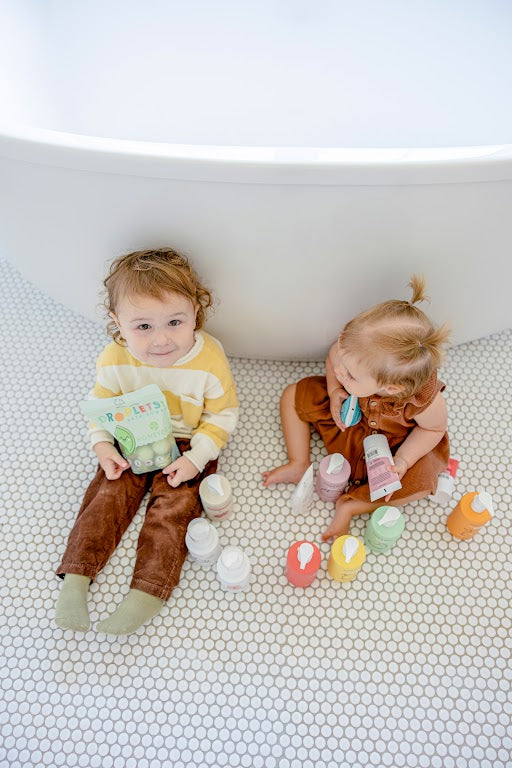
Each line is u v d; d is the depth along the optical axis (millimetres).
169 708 1057
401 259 1033
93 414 1053
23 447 1293
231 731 1040
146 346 1013
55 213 981
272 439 1308
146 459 1125
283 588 1157
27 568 1174
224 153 837
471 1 1518
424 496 1205
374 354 982
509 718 1049
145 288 940
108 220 972
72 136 847
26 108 1335
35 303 1462
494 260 1049
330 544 1197
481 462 1283
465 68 1529
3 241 1123
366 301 1147
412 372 987
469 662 1096
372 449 1118
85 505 1165
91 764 1013
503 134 1494
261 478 1266
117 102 1515
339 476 1133
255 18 1580
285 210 915
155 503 1147
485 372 1383
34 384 1363
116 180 879
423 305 1179
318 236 972
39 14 1415
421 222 947
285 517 1224
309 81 1574
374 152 846
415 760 1019
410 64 1558
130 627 1032
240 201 900
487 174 856
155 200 912
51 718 1046
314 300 1143
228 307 1170
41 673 1082
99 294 1147
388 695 1069
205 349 1108
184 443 1218
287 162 830
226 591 1150
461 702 1062
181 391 1153
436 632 1121
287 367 1395
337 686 1076
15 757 1014
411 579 1166
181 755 1021
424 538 1206
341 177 848
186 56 1562
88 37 1520
